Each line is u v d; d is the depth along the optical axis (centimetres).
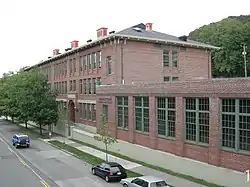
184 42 4316
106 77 4009
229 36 7369
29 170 2616
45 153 3409
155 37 4078
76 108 4978
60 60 5725
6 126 6581
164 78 4175
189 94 2283
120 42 3803
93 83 4441
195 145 2261
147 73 4000
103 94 3575
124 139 3192
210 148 2109
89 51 4484
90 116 4544
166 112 2564
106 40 3919
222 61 7431
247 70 7094
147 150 2788
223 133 2038
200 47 4534
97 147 3659
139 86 2880
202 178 2178
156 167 2598
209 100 2106
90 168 2650
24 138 3812
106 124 2908
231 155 1969
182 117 2364
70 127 4622
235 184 1928
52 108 4788
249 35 7100
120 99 3275
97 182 2189
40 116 4647
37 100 4675
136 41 3916
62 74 5662
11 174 2481
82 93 4797
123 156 3095
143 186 1747
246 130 1873
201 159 2211
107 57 4000
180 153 2388
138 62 3925
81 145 3828
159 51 4116
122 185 2059
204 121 2191
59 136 4778
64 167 2706
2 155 3334
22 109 4766
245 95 1850
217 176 2053
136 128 3012
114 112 3341
